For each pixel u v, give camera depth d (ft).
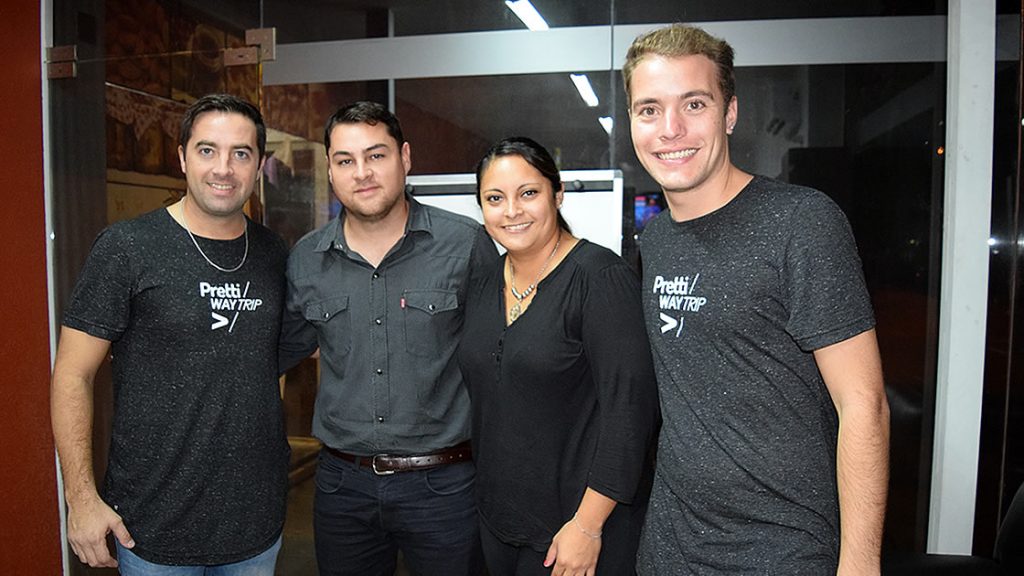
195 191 5.03
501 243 4.83
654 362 4.17
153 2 7.84
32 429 8.00
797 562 3.54
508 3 7.45
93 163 7.99
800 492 3.57
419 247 5.64
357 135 5.20
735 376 3.63
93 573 8.25
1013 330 6.69
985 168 6.68
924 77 6.91
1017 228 6.64
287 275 5.78
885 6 6.93
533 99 7.46
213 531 5.12
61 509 8.23
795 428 3.58
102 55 7.93
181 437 5.01
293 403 7.78
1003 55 6.60
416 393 5.54
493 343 4.91
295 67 7.77
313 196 7.77
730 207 3.72
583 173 7.35
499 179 4.73
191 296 5.05
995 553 5.99
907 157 6.97
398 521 5.62
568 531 4.56
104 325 4.94
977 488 6.86
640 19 7.25
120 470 5.08
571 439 4.76
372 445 5.55
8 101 7.73
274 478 5.40
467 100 7.57
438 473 5.60
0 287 7.68
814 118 7.09
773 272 3.51
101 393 8.12
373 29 7.64
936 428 7.00
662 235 4.11
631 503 4.56
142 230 5.09
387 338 5.56
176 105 7.80
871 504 3.31
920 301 7.00
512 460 4.80
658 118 3.71
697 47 3.65
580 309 4.64
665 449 3.98
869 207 7.05
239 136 5.05
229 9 7.78
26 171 7.89
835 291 3.33
